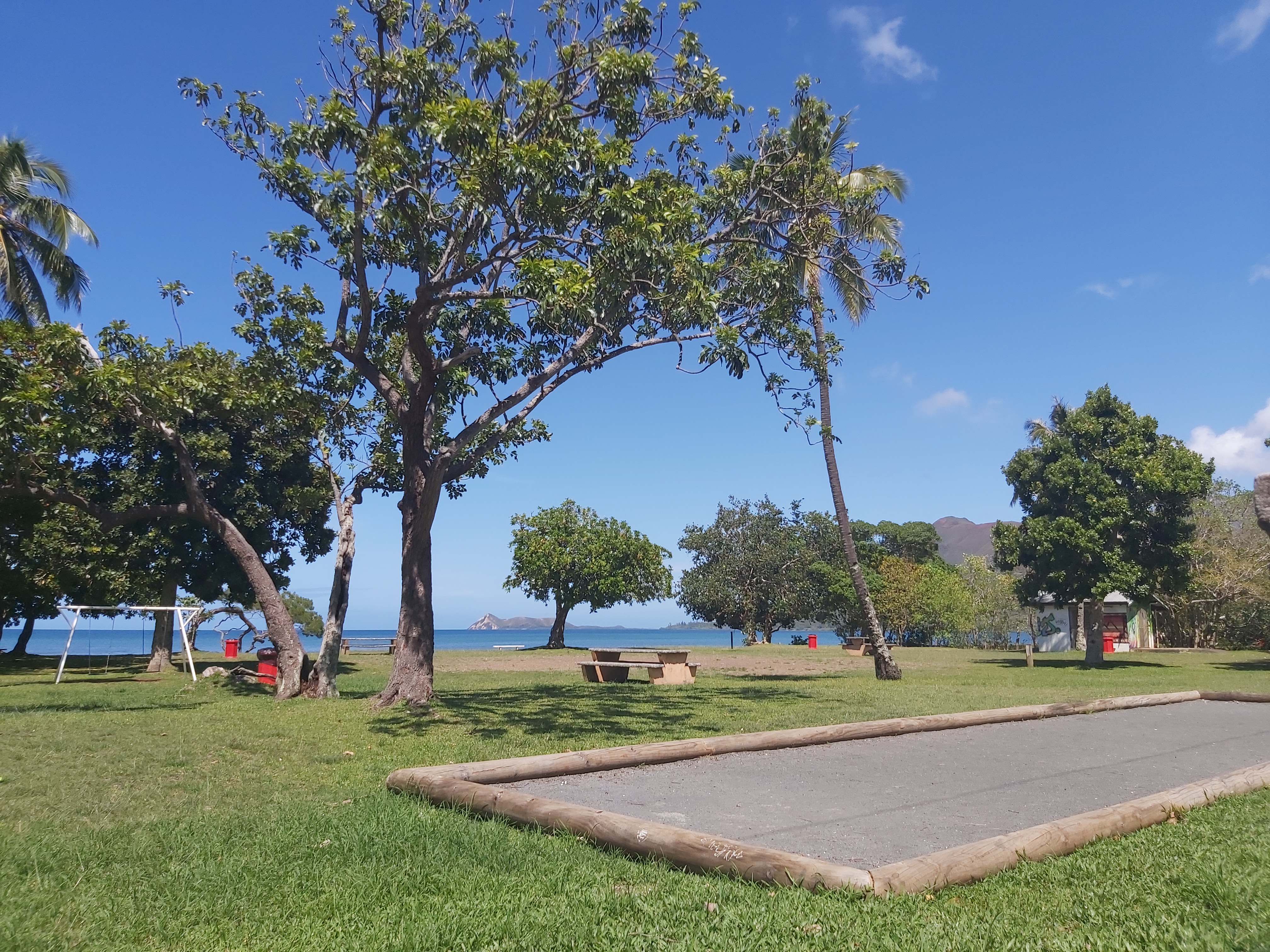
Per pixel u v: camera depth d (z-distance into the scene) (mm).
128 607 20641
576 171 12344
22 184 23594
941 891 4379
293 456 24141
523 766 7523
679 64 13281
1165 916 3988
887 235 20828
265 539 24031
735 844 4719
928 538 66062
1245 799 6441
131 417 14742
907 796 6941
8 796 6805
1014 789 7234
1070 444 27141
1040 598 37000
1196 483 26000
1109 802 6711
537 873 4711
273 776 7719
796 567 55000
